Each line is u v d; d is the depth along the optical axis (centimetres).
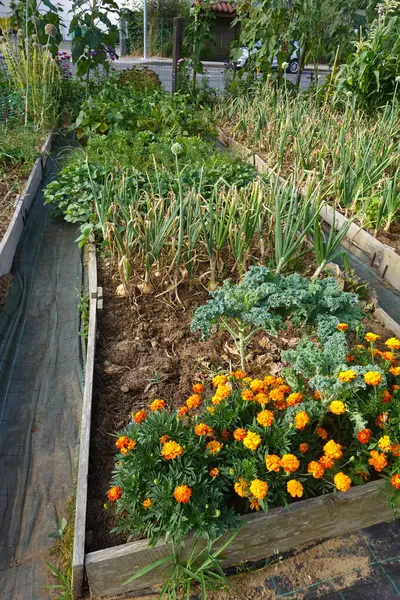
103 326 326
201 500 181
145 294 355
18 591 196
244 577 197
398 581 199
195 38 945
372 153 497
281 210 360
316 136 611
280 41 835
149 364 292
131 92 846
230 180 486
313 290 246
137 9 2327
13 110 720
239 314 240
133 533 187
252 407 222
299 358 220
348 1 794
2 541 214
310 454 209
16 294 381
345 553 208
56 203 528
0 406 283
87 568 178
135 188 434
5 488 237
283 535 200
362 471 207
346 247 462
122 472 198
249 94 895
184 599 187
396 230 460
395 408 208
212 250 343
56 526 220
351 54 722
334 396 205
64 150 729
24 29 823
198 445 195
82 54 892
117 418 256
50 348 330
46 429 270
